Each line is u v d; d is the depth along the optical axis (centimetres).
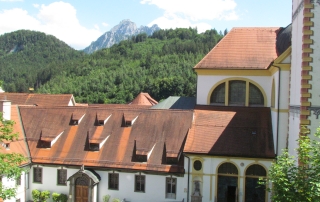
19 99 6041
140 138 3497
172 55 17200
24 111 4000
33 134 3772
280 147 3081
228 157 3189
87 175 3316
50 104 5850
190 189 3250
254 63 3700
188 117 3562
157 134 3497
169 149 3341
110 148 3500
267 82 3675
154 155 3362
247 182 3197
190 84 11994
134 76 14788
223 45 3925
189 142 3316
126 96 12719
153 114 3666
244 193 3180
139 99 7756
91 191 3334
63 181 3522
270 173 2025
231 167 3225
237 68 3700
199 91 3862
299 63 2528
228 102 3803
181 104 4309
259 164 3158
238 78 3753
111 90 13488
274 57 3709
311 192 1731
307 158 1945
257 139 3278
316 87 2355
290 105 2869
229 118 3525
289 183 1859
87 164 3419
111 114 3762
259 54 3766
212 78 3822
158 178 3309
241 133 3350
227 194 3231
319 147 1853
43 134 3700
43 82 18550
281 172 1900
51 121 3850
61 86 14962
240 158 3173
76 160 3472
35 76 19462
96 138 3562
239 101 3797
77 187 3406
